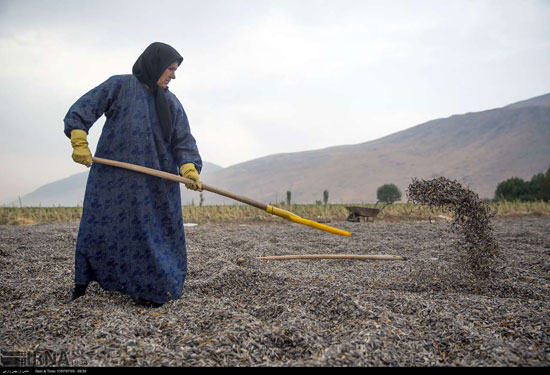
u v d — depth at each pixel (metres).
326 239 7.68
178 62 3.32
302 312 2.94
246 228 9.84
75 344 2.29
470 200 4.15
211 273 4.33
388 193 50.50
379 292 3.54
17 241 6.70
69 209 13.80
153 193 3.27
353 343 2.32
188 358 2.21
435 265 4.86
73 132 3.04
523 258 5.34
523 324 2.71
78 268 3.13
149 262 3.14
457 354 2.33
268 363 2.20
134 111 3.22
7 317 2.84
